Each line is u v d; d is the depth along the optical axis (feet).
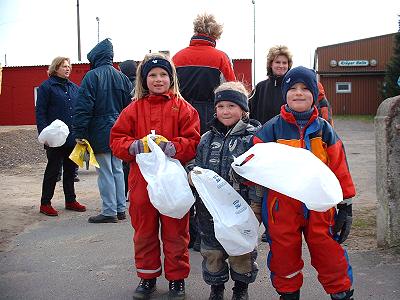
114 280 13.67
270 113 16.76
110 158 20.11
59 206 23.71
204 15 16.57
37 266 14.96
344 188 10.52
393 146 14.71
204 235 11.59
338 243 10.61
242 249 10.73
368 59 124.57
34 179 32.86
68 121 22.18
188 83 16.28
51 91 21.90
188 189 11.40
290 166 10.16
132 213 12.32
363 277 13.16
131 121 12.60
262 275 13.73
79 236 18.25
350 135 71.15
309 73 10.78
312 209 9.91
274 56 16.51
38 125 21.89
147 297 12.25
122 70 24.47
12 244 17.39
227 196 10.98
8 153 43.29
